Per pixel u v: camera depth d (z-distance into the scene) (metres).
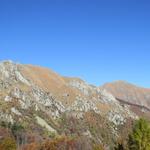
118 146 51.88
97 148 150.50
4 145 113.56
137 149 49.25
